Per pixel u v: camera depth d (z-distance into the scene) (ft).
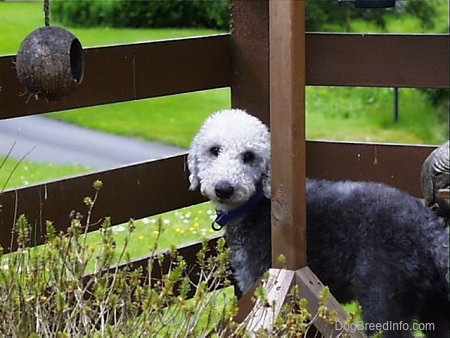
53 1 56.24
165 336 10.74
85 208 15.26
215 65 17.17
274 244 12.52
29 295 10.99
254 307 11.80
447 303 14.19
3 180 27.09
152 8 54.49
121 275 11.59
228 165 14.43
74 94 15.05
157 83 16.24
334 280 14.53
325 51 17.10
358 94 47.44
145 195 16.19
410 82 16.74
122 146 40.40
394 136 42.27
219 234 19.51
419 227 13.87
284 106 12.19
